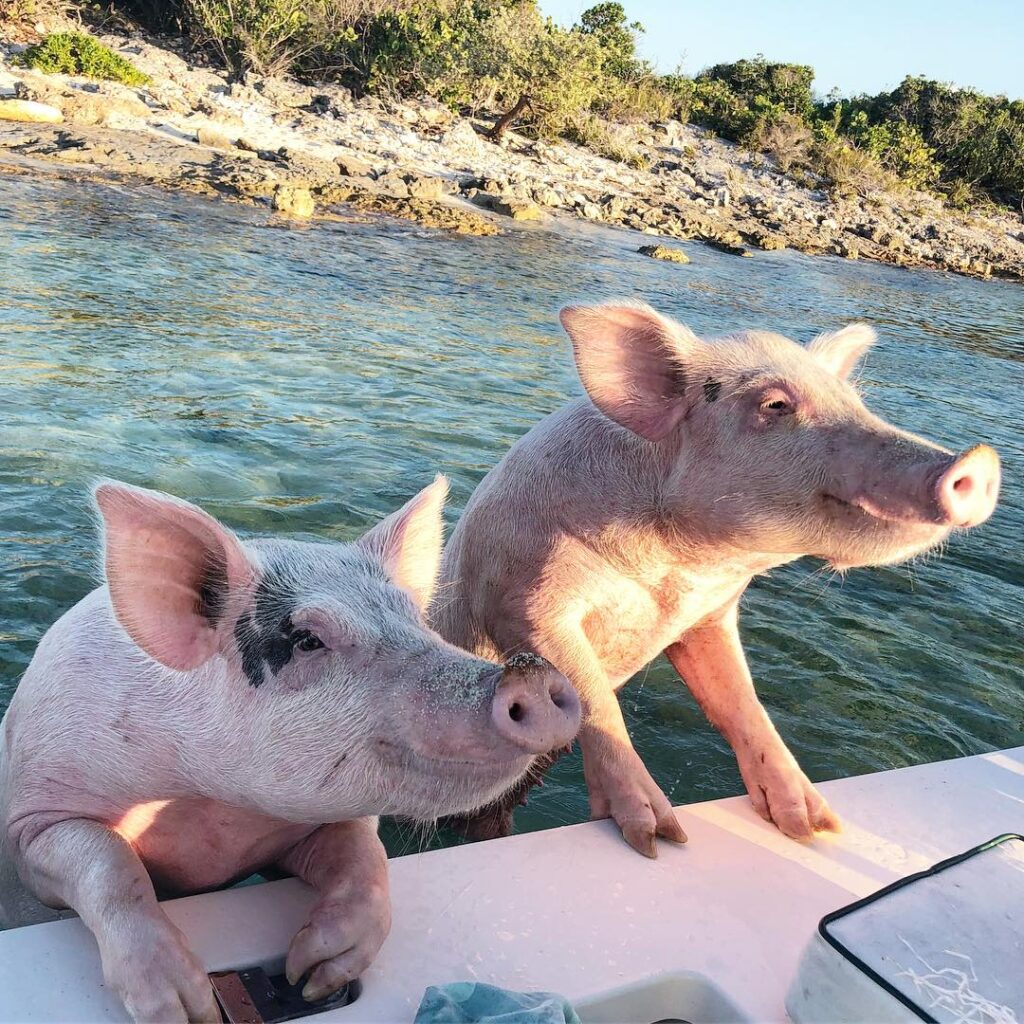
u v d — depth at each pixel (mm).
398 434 2969
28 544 2010
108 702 878
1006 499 3201
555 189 10688
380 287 5352
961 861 782
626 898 896
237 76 11477
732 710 1193
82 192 6535
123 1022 710
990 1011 636
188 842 912
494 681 756
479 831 1435
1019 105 18516
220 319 4141
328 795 792
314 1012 744
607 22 16031
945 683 1960
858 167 15586
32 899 971
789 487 1049
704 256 9188
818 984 701
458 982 755
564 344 4625
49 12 11750
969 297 9922
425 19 12109
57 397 2885
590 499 1174
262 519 2234
